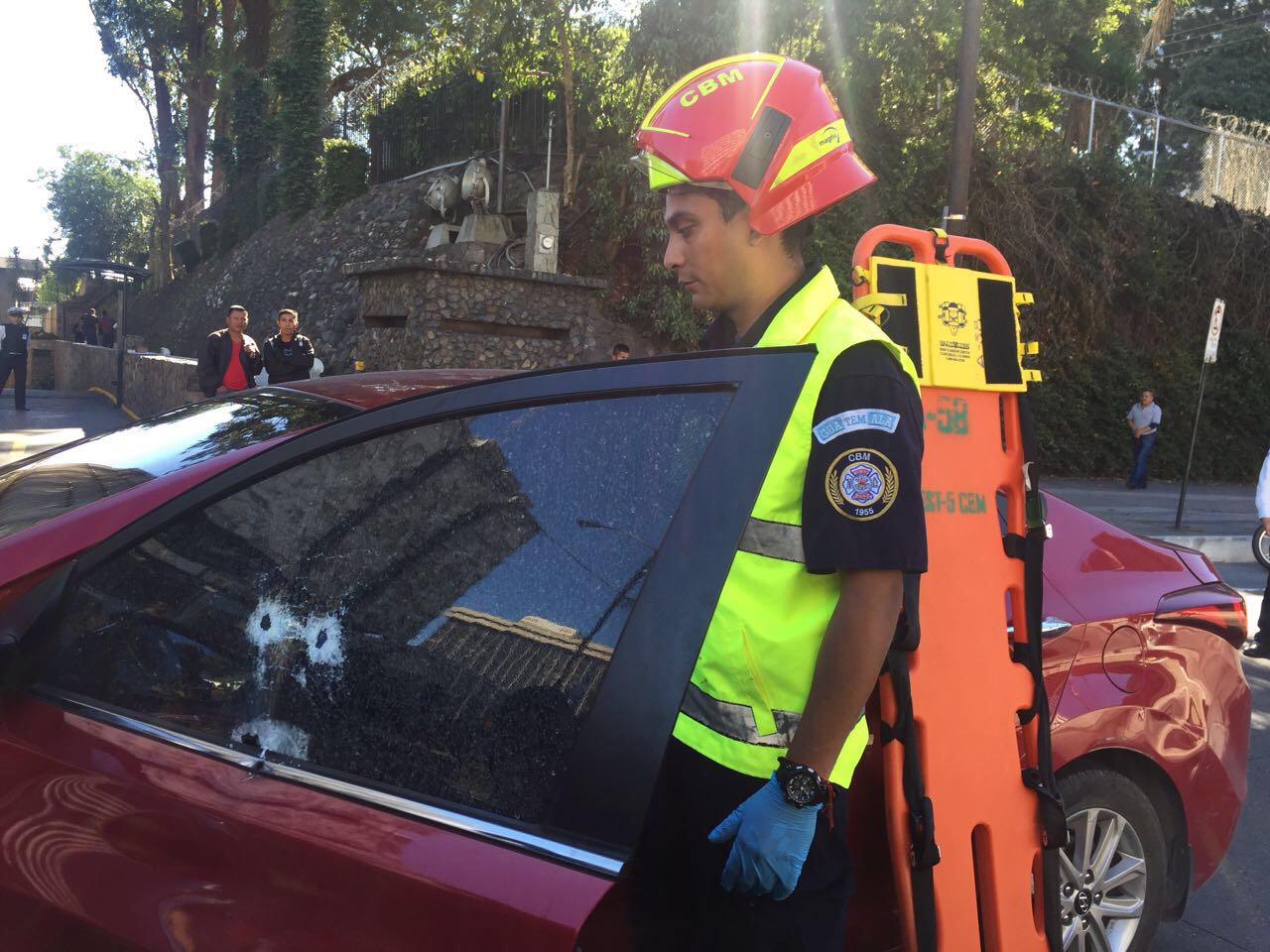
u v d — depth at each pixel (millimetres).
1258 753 5012
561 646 1512
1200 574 2980
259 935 1475
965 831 1837
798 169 1585
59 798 1635
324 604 1677
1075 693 2553
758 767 1453
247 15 35250
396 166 21734
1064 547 2787
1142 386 19656
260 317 21547
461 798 1484
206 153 41406
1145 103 30656
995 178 18391
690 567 1471
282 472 1792
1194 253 21375
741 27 14656
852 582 1415
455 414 1706
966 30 11398
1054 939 1949
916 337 1904
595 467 1585
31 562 1760
